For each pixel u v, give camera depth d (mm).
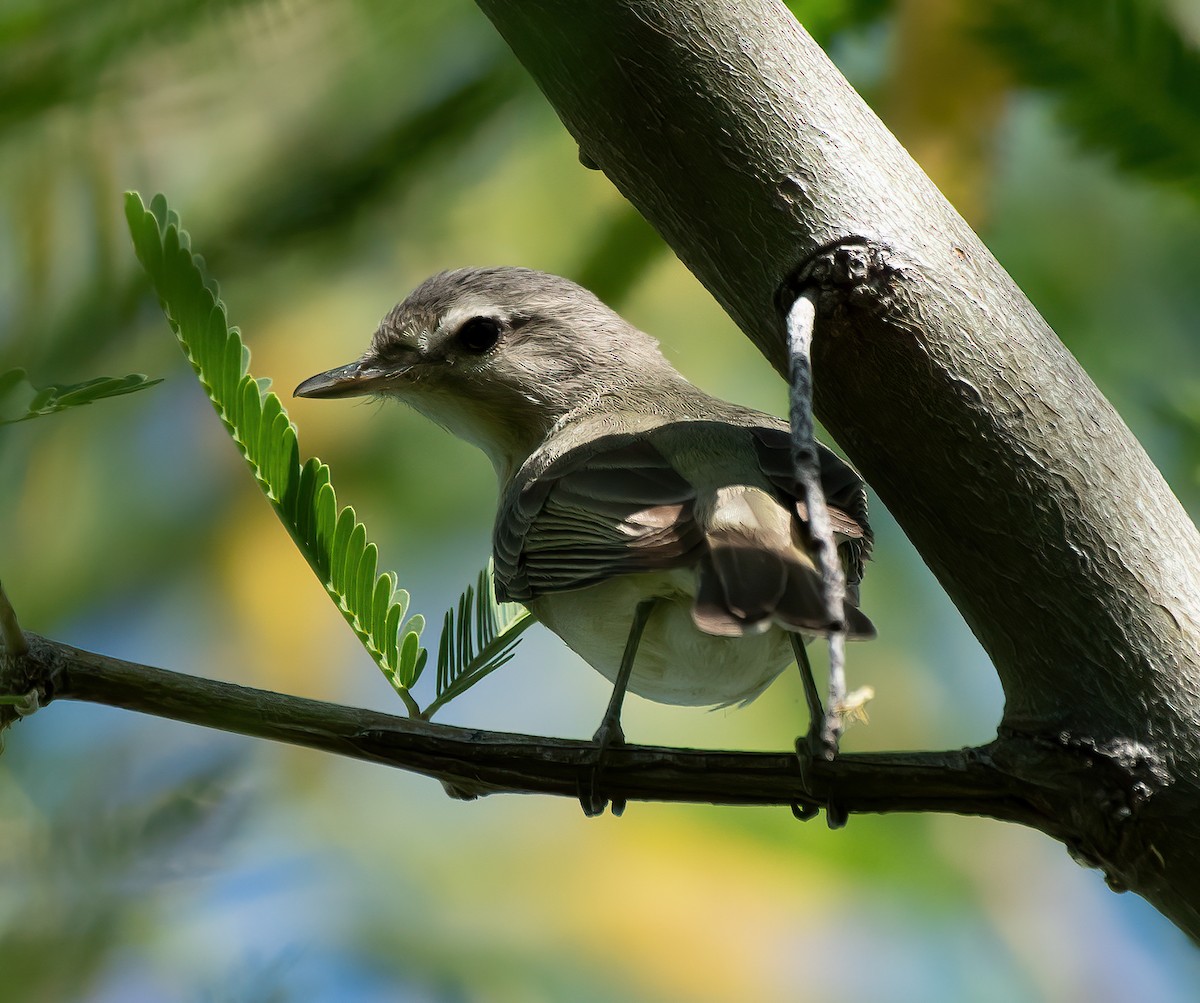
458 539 13773
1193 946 5477
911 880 11914
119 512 12945
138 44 3154
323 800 11438
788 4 7023
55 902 4188
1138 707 5324
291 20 3270
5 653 5703
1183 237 11711
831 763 5891
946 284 5254
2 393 3752
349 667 13656
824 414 5500
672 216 5453
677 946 11562
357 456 13734
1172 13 5898
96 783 4500
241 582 13359
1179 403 7801
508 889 11539
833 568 4543
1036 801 5555
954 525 5383
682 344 13734
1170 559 5336
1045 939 12016
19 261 3846
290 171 7301
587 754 6164
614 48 5238
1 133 3160
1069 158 5848
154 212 5773
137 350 7527
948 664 13227
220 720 5988
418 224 10805
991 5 5637
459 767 6164
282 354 13016
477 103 7367
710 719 13242
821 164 5285
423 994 10805
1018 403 5254
